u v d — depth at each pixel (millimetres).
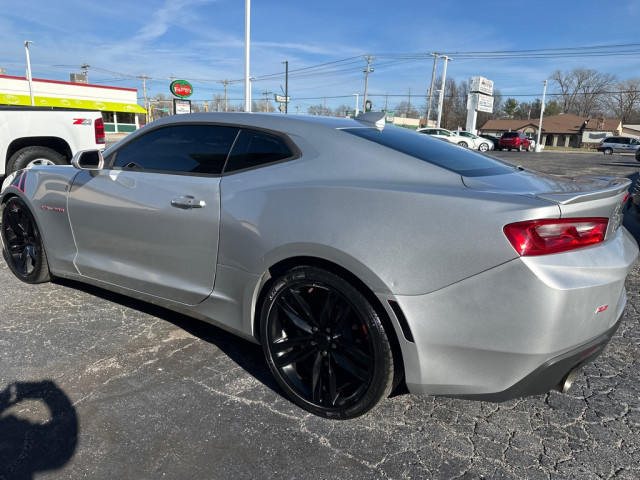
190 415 2299
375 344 2068
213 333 3166
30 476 1873
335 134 2416
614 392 2637
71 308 3475
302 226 2191
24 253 3877
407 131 2953
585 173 18312
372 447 2123
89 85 43625
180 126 2875
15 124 6258
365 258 2012
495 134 74938
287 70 45125
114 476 1894
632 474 2002
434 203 1962
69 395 2414
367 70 56062
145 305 3568
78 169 3340
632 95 85125
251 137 2594
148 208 2809
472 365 1943
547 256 1812
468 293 1878
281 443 2129
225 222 2482
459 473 1980
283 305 2344
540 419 2373
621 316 2232
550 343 1827
